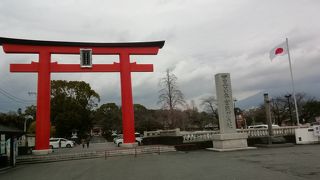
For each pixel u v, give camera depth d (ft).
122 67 102.83
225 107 88.17
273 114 253.85
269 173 39.45
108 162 69.67
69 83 225.56
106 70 101.96
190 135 98.73
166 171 47.50
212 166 50.49
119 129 297.33
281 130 101.81
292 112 240.32
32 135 131.85
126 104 101.60
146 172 47.80
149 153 89.81
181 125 191.11
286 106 242.78
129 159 74.33
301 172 38.86
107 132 309.42
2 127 71.87
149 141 128.98
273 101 251.60
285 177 35.76
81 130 230.48
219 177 38.42
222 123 87.92
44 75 95.30
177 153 84.84
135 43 104.53
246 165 49.32
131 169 53.01
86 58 99.96
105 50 102.68
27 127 176.55
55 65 97.50
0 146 71.61
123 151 91.04
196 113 246.27
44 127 92.79
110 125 306.55
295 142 97.91
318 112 237.04
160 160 67.15
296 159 53.78
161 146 97.25
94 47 101.86
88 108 238.27
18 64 94.38
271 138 90.58
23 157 84.74
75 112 207.92
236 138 86.63
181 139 97.30
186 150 93.50
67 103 208.33
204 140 98.58
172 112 150.51
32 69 95.14
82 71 99.55
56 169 61.57
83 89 229.25
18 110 182.29
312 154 61.41
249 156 64.34
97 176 46.44
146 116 232.53
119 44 103.30
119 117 299.58
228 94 88.89
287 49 106.11
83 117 216.33
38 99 93.76
